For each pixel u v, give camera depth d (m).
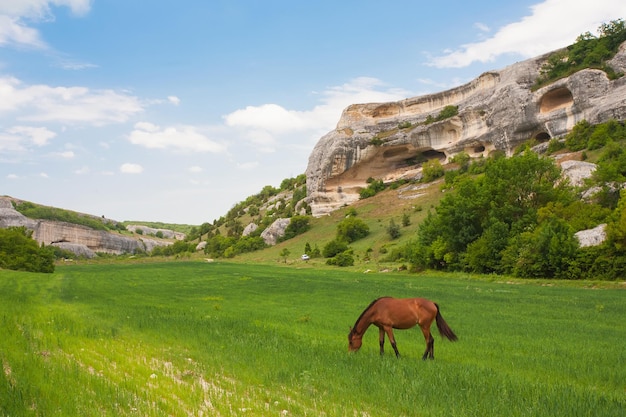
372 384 10.35
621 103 90.81
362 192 144.00
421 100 160.12
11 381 9.81
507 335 18.97
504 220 59.97
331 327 20.77
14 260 75.44
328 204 146.50
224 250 144.00
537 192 59.28
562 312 26.56
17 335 14.55
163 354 13.60
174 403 9.02
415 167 145.75
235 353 13.73
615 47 108.44
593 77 99.50
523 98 113.19
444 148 137.50
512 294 37.19
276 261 105.81
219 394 9.76
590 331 20.06
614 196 57.50
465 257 59.50
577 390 10.31
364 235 107.31
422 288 43.41
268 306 30.67
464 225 62.59
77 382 9.88
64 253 155.62
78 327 17.64
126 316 22.38
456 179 111.31
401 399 9.38
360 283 50.06
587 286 43.31
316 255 104.12
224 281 55.84
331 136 156.00
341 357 13.33
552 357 14.38
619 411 8.81
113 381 10.40
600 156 78.81
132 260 144.38
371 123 159.38
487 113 125.00
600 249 45.19
